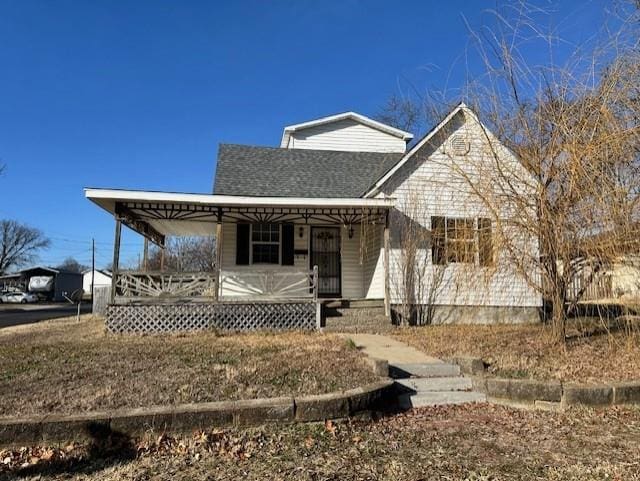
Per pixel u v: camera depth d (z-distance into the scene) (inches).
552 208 284.2
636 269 262.7
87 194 388.5
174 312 414.3
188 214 468.4
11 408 173.2
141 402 181.9
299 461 147.9
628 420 193.8
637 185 245.0
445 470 142.7
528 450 161.2
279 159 582.2
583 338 348.5
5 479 134.7
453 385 237.5
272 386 207.9
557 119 277.6
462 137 427.8
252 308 427.2
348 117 721.0
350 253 525.3
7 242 2751.0
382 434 177.6
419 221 478.0
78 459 147.3
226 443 160.1
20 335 439.2
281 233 514.0
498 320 480.4
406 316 462.0
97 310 781.3
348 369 239.5
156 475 136.6
